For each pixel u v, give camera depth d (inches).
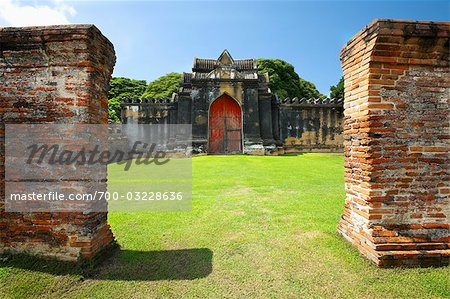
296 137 813.9
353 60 166.1
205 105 768.9
